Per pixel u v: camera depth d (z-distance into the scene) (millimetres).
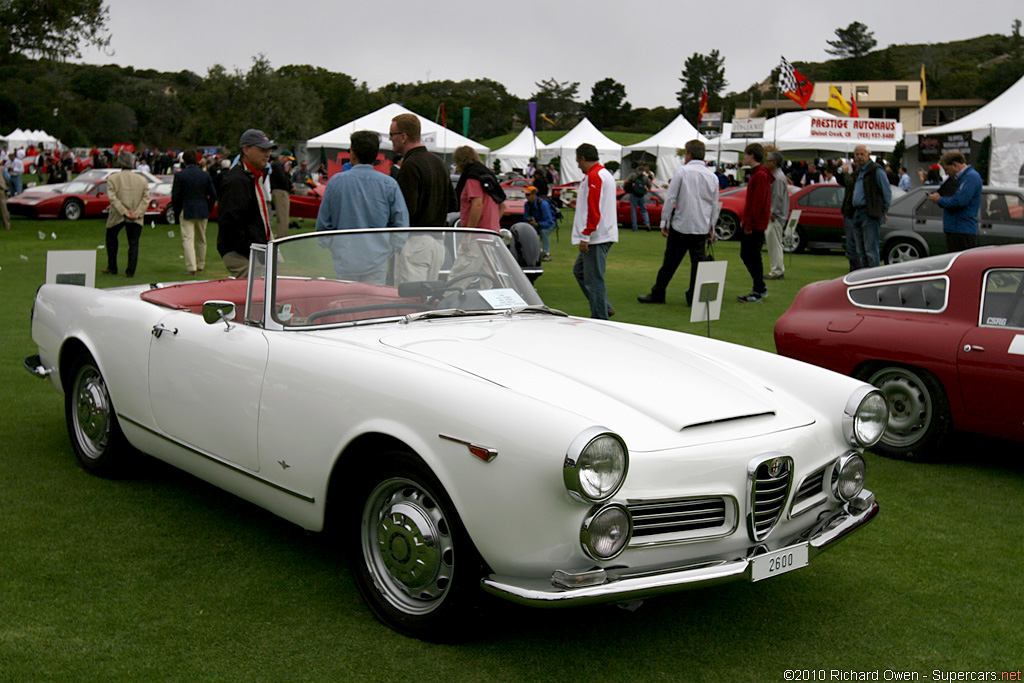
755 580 2748
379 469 2936
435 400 2727
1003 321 4734
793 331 5547
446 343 3227
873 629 3104
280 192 12414
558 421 2514
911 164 25047
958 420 4875
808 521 3084
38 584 3219
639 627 3074
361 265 3682
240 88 70125
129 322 4039
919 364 4934
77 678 2611
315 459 3078
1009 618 3199
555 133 113062
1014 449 5398
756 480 2809
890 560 3713
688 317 9461
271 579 3334
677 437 2771
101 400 4344
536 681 2688
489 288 3943
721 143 33312
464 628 2822
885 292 5270
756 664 2846
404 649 2850
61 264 5160
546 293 11148
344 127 30438
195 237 12602
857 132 31422
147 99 106188
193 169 12164
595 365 3148
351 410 2943
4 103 86000
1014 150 20812
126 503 4082
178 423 3746
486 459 2578
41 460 4645
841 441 3250
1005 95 22156
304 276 3545
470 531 2645
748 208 10445
